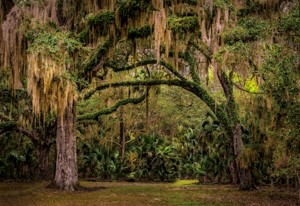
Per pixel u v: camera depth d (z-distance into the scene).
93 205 12.34
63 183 16.28
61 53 12.65
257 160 17.48
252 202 13.45
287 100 11.69
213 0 12.23
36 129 23.72
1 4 13.62
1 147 27.25
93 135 27.27
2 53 13.13
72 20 15.02
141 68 25.03
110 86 19.73
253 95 17.14
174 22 13.44
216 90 25.78
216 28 12.24
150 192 16.94
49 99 12.44
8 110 23.00
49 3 13.64
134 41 14.84
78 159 28.00
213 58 12.78
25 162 26.98
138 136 29.47
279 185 19.75
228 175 23.39
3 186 19.97
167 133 34.41
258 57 13.10
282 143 11.80
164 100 30.94
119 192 16.55
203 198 14.65
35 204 12.47
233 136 17.81
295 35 12.15
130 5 13.08
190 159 28.97
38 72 12.02
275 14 13.55
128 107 27.52
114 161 27.20
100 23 13.91
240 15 13.91
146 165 26.66
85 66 15.28
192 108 32.00
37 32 13.23
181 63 19.42
